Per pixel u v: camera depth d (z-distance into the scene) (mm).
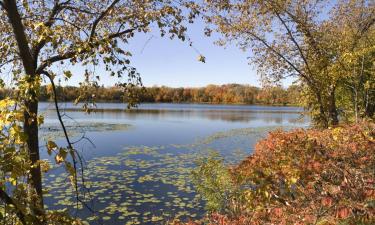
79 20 5203
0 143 2373
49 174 12117
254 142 22984
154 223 8469
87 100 4039
